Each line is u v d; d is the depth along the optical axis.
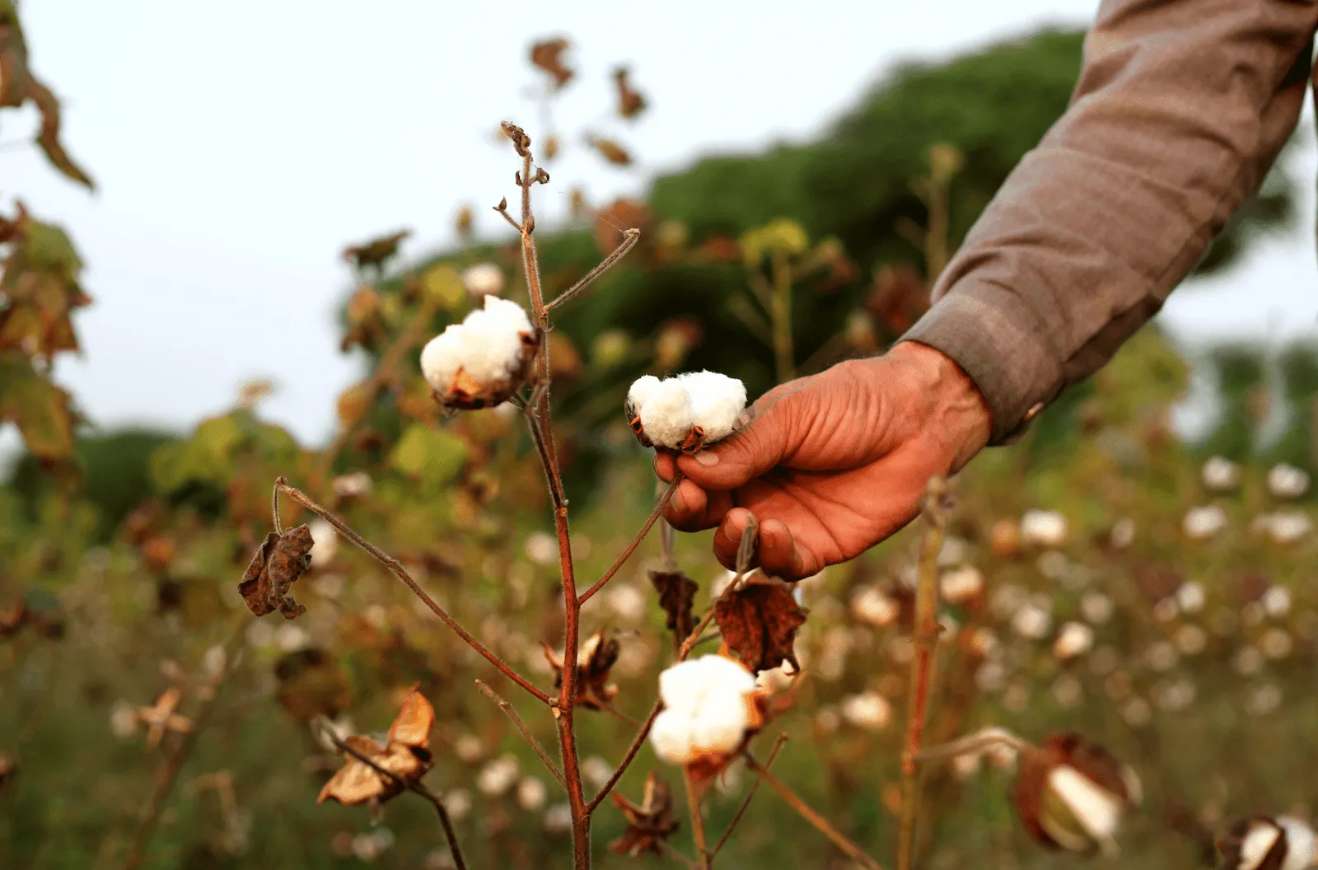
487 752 3.03
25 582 3.45
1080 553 4.99
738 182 18.58
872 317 3.12
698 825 1.04
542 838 3.10
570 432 3.36
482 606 3.45
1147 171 1.36
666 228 3.39
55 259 1.79
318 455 2.27
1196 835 2.52
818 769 3.41
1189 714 4.52
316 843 3.11
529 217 0.90
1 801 2.77
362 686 2.23
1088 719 4.37
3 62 1.63
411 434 2.34
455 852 1.05
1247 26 1.38
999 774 3.32
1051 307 1.29
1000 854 3.11
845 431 1.14
